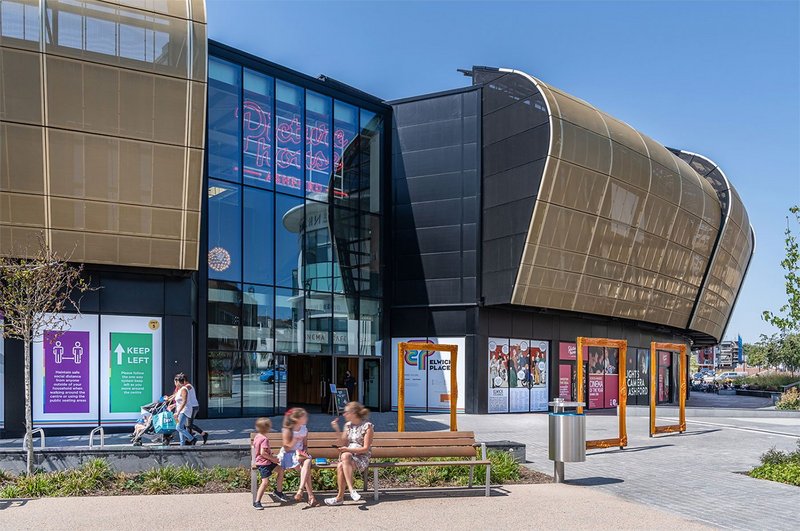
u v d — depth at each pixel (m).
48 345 18.39
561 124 25.91
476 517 8.34
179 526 7.75
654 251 32.59
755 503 9.62
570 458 10.96
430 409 27.86
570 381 31.17
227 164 24.36
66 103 18.14
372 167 29.27
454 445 10.47
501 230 27.20
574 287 28.42
